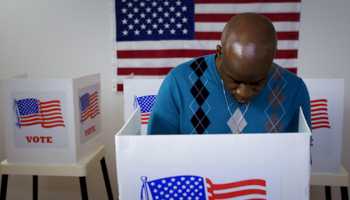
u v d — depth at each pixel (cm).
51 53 238
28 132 162
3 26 237
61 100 157
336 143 153
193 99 86
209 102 86
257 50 65
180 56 230
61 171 160
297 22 219
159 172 61
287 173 61
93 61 236
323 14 218
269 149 61
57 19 234
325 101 151
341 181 152
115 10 229
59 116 158
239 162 61
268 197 62
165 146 61
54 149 162
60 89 156
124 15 229
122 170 62
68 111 158
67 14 233
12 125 162
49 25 235
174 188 62
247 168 61
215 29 225
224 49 71
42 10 233
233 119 86
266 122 87
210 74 86
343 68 222
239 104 85
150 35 229
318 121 152
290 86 89
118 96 238
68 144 160
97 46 234
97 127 188
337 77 163
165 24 228
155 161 61
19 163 164
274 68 89
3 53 240
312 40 222
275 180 62
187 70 88
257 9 221
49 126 160
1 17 236
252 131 87
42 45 237
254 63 65
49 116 159
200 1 224
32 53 238
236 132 86
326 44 221
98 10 230
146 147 61
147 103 172
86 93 171
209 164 61
